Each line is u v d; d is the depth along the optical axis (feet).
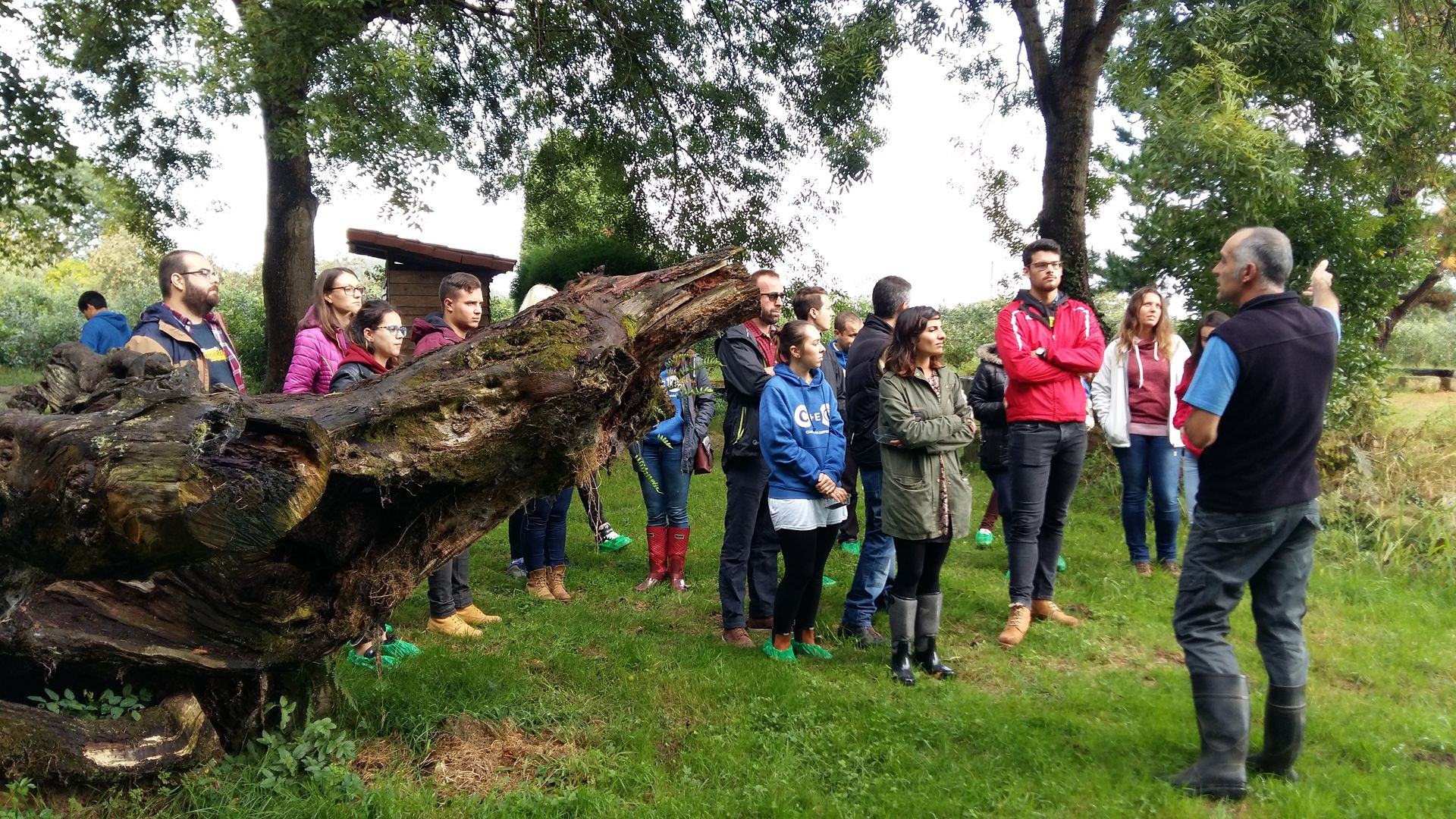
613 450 12.25
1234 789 10.92
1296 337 10.73
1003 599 19.34
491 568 21.59
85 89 46.88
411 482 9.70
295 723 11.28
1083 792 11.09
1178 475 21.56
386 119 34.53
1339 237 32.48
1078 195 34.17
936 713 13.29
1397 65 32.81
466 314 16.29
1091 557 22.97
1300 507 10.84
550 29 44.91
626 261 51.29
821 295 16.52
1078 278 34.32
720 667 14.84
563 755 11.71
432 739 11.85
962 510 14.66
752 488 16.49
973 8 36.94
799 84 47.55
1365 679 15.21
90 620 9.66
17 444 8.47
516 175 49.67
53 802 9.38
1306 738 12.83
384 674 13.37
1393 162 36.68
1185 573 11.58
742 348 16.47
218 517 7.60
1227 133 28.58
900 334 14.65
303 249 43.88
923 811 10.48
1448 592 20.31
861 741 12.35
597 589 19.80
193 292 14.46
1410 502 25.30
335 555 10.11
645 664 14.98
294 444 8.03
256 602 9.91
